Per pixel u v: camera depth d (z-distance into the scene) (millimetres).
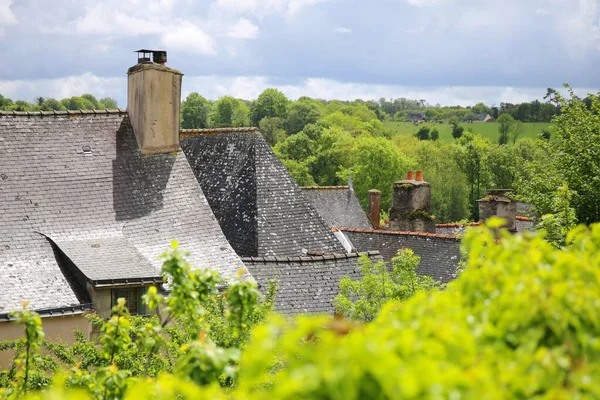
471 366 5211
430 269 35781
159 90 30125
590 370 5391
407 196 46500
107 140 29562
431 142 151250
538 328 5996
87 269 24578
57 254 25719
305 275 28000
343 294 24891
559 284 6199
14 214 26234
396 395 4555
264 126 147000
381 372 4605
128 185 28797
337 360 4773
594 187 34250
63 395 5684
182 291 11344
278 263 28234
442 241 37062
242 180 35500
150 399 6551
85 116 29781
